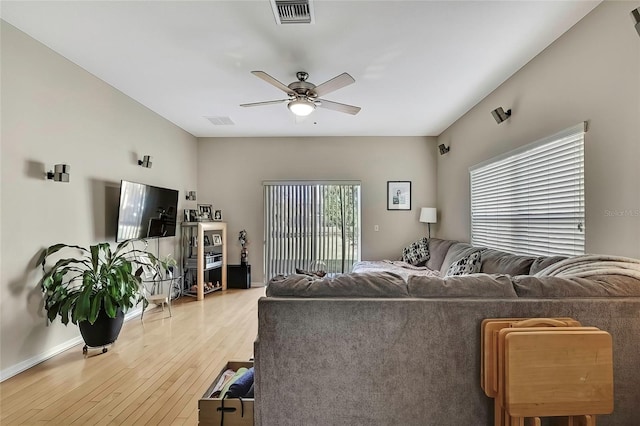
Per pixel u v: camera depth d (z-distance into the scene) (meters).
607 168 2.18
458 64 3.10
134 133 4.11
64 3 2.25
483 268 3.17
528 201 3.10
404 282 1.67
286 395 1.60
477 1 2.20
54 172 2.90
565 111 2.57
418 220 5.89
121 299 2.99
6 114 2.52
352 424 1.60
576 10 2.29
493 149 3.77
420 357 1.58
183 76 3.41
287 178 5.94
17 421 1.98
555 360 1.38
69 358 2.88
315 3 2.21
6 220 2.52
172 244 5.05
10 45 2.54
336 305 1.57
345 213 5.89
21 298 2.64
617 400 1.54
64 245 2.88
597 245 2.27
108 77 3.45
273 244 5.90
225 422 1.65
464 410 1.58
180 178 5.33
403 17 2.37
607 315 1.54
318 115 4.67
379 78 3.41
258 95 3.94
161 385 2.41
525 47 2.79
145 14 2.37
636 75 1.97
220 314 4.20
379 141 5.90
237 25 2.49
